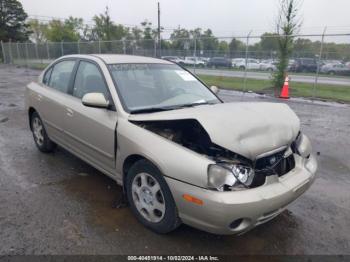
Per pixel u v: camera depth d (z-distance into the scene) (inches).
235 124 102.5
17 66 1133.1
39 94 181.2
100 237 111.4
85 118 139.9
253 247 109.5
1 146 208.8
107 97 132.6
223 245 109.6
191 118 102.9
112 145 126.5
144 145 109.5
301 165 116.1
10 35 1978.3
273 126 109.4
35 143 205.6
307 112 364.5
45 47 1027.9
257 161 101.0
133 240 110.4
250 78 772.0
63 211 128.1
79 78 155.1
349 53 709.3
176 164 99.4
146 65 154.2
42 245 106.1
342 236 117.6
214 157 99.0
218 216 92.6
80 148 152.1
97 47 839.1
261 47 809.5
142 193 116.6
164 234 113.6
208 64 833.5
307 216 131.0
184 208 99.6
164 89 146.6
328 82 736.3
